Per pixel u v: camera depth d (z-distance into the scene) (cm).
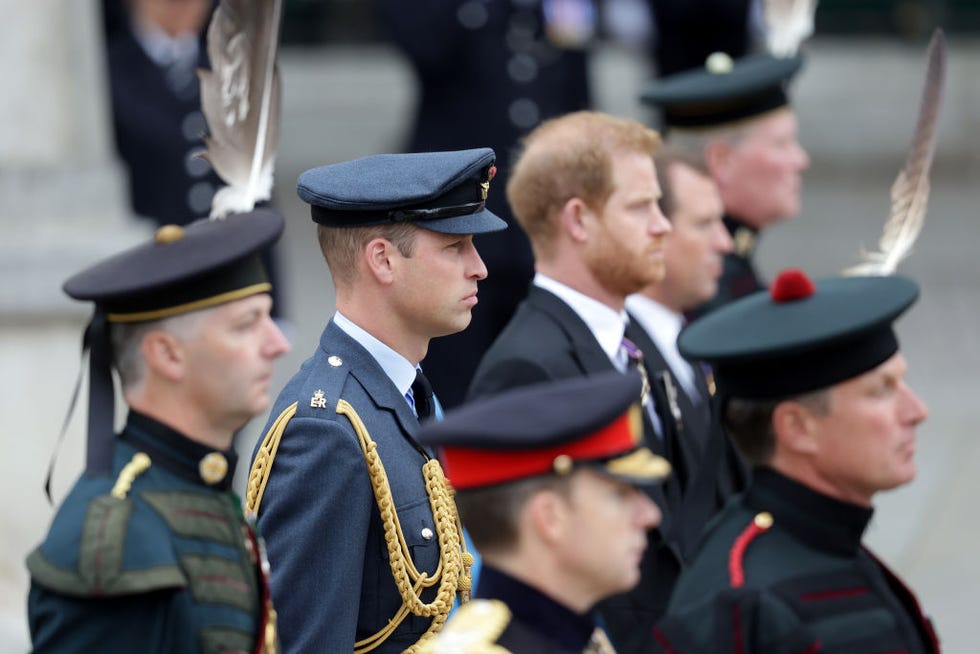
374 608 1490
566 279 1748
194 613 1182
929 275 4697
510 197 1795
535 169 1753
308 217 5294
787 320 1384
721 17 3766
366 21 6594
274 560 1466
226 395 1215
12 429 2455
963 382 3884
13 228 2483
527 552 1122
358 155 6100
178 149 3020
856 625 1322
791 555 1348
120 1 3056
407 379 1544
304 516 1468
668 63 3828
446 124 3070
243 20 1391
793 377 1360
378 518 1496
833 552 1359
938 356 4078
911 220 1730
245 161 1378
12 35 2503
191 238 1228
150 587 1148
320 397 1498
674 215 1950
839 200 5641
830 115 6469
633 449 1145
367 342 1530
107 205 2544
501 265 2872
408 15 3031
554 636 1117
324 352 1536
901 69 6594
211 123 1379
